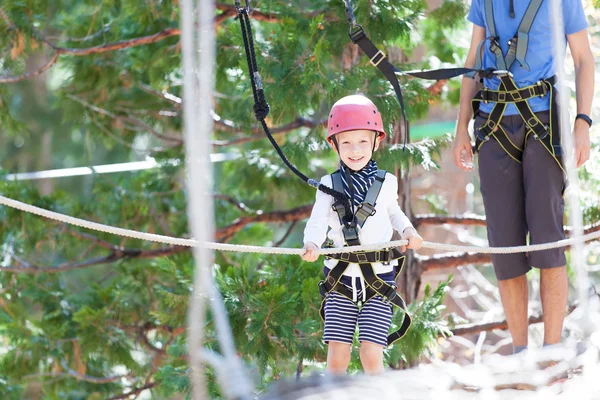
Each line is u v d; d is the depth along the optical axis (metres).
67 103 31.06
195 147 10.54
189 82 10.59
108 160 57.34
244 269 19.30
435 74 15.55
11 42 25.05
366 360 13.35
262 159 30.95
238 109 23.77
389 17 20.30
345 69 20.42
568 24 15.31
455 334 24.45
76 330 28.11
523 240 15.74
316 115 29.48
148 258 30.58
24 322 29.12
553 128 15.18
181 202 31.30
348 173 13.72
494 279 42.44
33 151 57.34
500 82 15.38
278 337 18.06
